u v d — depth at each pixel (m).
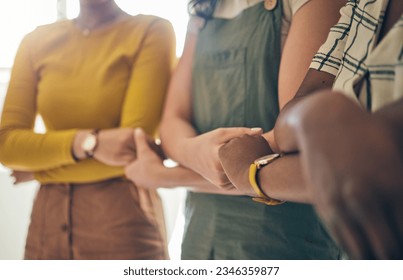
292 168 0.62
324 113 0.37
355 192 0.33
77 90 1.66
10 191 2.32
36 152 1.60
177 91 1.49
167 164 1.97
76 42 1.72
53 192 1.62
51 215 1.60
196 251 1.35
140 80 1.60
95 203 1.56
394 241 0.33
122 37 1.67
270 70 1.28
